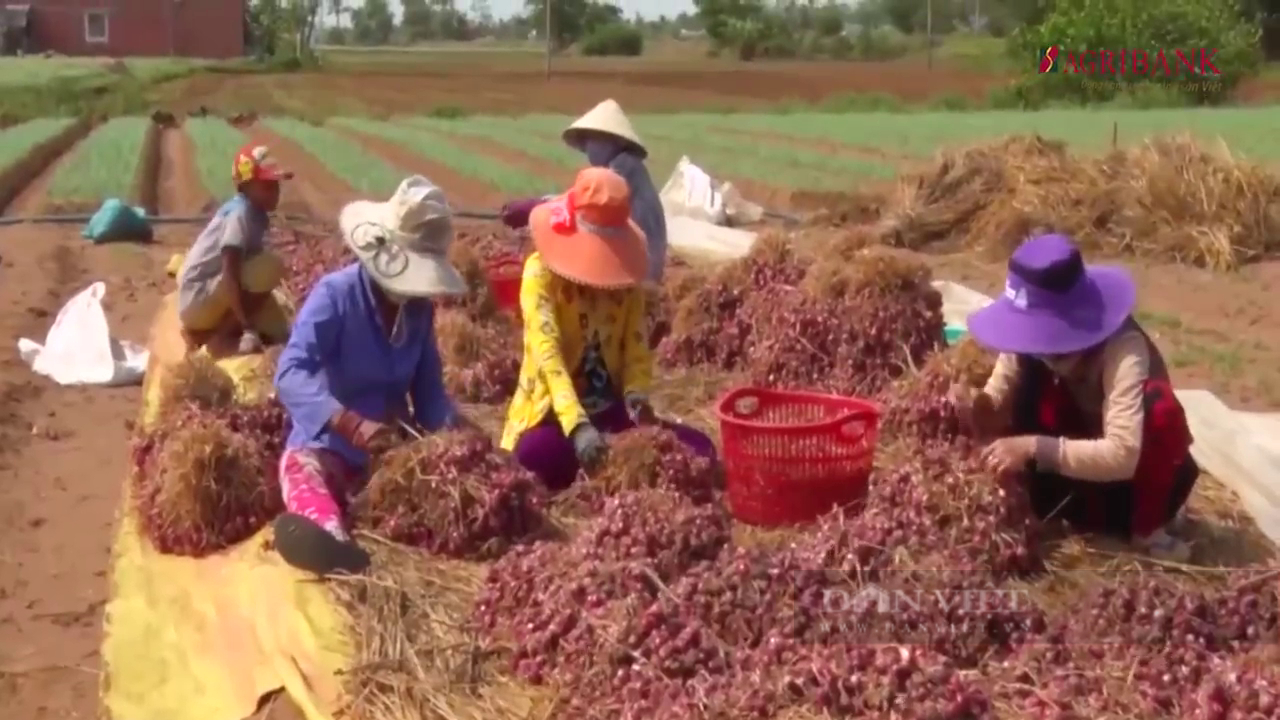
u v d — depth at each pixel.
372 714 4.48
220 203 19.50
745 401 6.15
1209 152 15.55
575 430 5.89
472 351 7.89
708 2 84.12
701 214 16.98
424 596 5.18
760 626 4.61
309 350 5.91
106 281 13.62
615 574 4.78
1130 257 14.55
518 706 4.47
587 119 7.89
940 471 5.27
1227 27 42.31
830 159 24.48
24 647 6.03
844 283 7.73
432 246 5.98
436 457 5.64
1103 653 4.57
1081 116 35.28
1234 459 6.87
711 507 5.38
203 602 5.51
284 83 55.00
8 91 42.03
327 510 5.54
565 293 6.17
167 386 7.08
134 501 6.56
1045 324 5.34
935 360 6.93
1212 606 4.76
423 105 43.69
